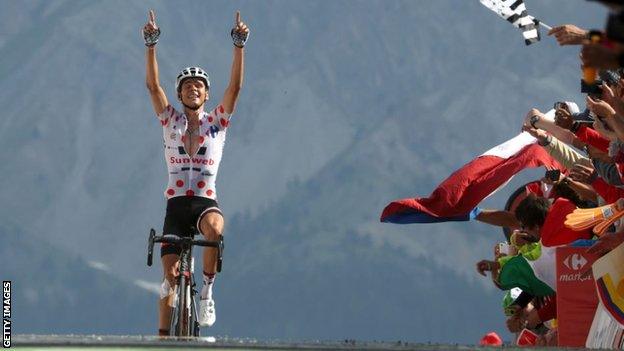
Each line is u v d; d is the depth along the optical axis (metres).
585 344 23.89
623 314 22.48
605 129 22.98
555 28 20.78
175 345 16.05
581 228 23.64
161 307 26.75
